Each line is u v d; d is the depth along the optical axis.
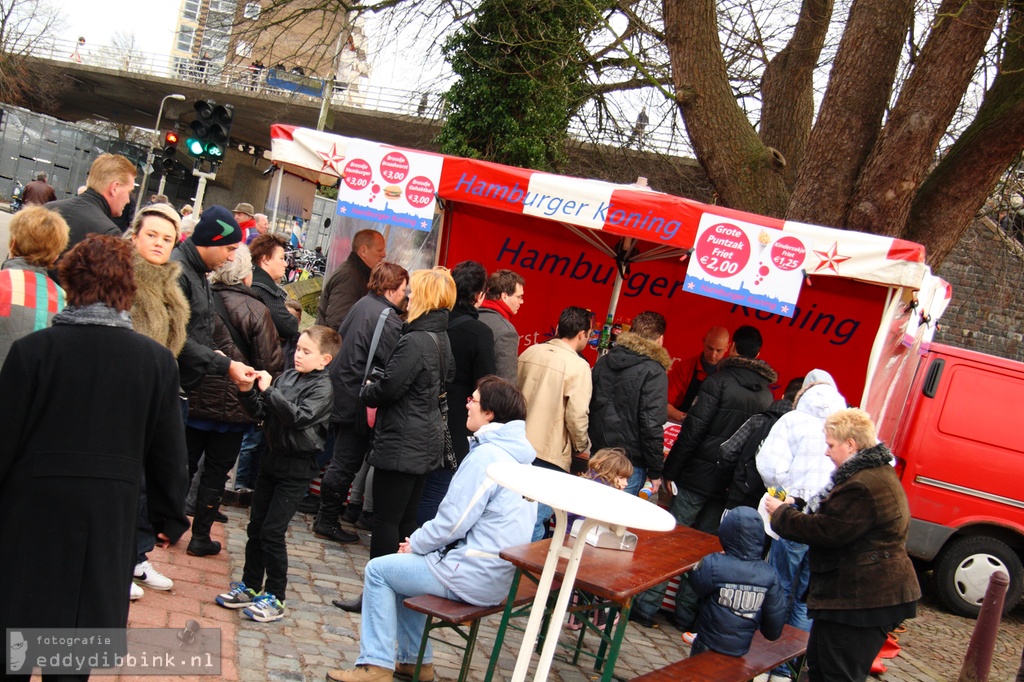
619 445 6.22
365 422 6.25
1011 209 14.98
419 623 4.43
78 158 39.16
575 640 5.72
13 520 2.75
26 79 49.38
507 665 5.04
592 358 9.04
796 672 5.40
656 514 3.27
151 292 4.20
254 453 6.93
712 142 11.18
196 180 31.36
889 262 6.02
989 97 10.47
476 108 19.47
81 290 2.88
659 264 9.04
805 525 4.33
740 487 6.15
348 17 15.86
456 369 6.05
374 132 35.34
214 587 4.97
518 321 9.23
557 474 3.60
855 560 4.27
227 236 4.76
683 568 4.54
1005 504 8.77
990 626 5.86
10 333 3.65
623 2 14.12
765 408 6.38
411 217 7.10
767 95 13.02
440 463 5.49
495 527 4.15
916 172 9.55
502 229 9.12
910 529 8.88
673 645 6.09
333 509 6.54
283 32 16.55
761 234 6.32
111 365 2.87
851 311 8.58
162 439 3.03
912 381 9.05
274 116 38.97
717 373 6.47
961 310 21.23
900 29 10.05
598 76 17.08
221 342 5.41
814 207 10.11
